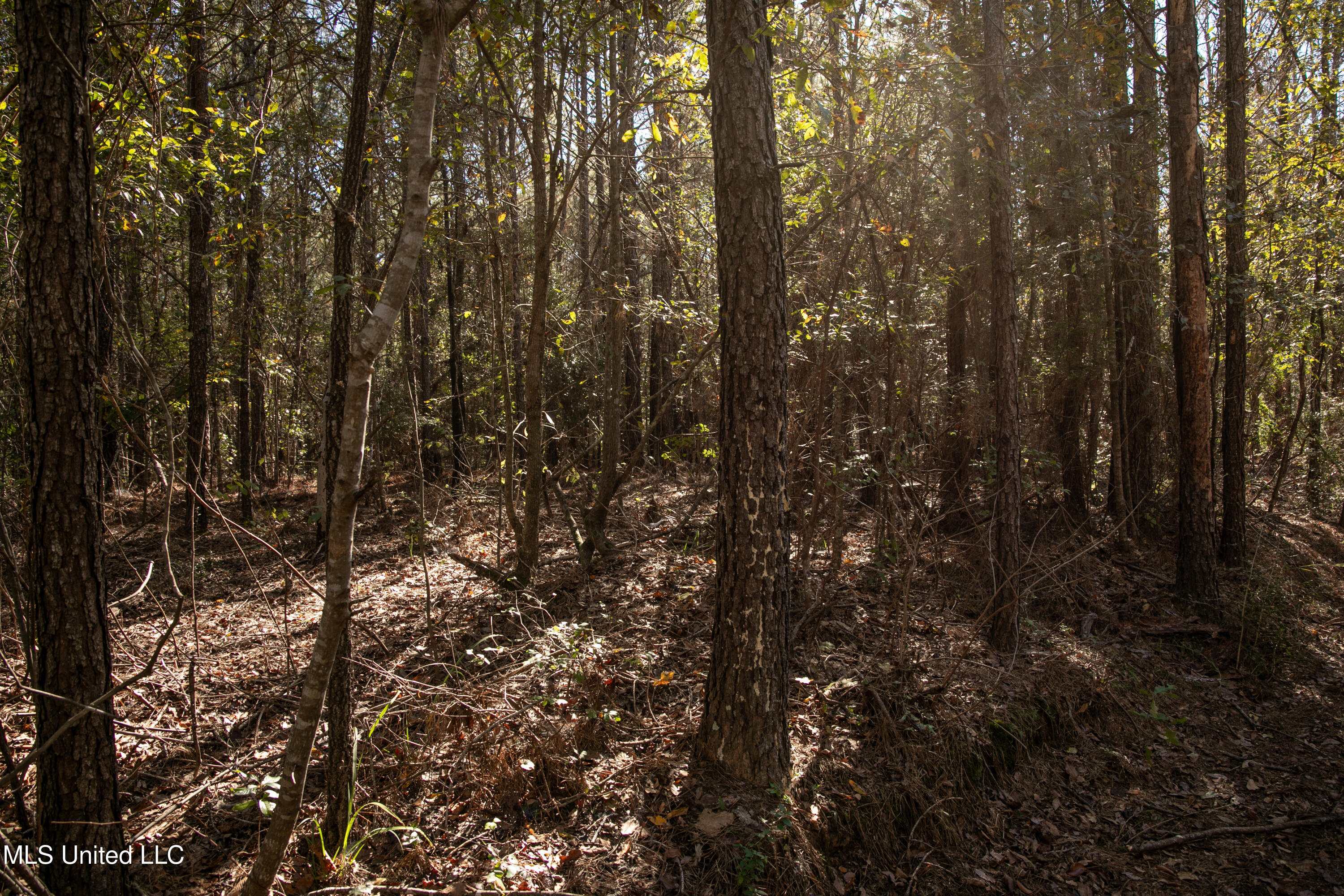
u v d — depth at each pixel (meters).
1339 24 10.80
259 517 11.65
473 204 8.55
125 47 3.98
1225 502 9.55
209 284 10.84
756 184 4.18
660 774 4.48
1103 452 13.03
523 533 7.31
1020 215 8.83
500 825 4.14
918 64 6.70
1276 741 6.26
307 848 3.84
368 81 5.57
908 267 8.45
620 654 5.90
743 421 4.27
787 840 4.04
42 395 2.85
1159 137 9.96
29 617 3.08
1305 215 10.92
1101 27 8.28
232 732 4.85
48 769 2.94
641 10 6.42
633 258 11.61
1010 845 4.86
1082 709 6.18
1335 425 13.16
